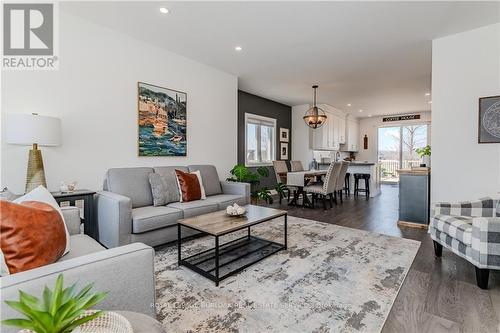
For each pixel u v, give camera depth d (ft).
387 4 8.21
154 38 10.73
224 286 6.41
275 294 6.05
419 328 4.84
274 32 10.14
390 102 22.75
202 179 12.21
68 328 2.14
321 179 20.24
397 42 10.96
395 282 6.60
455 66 10.23
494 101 9.44
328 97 20.99
